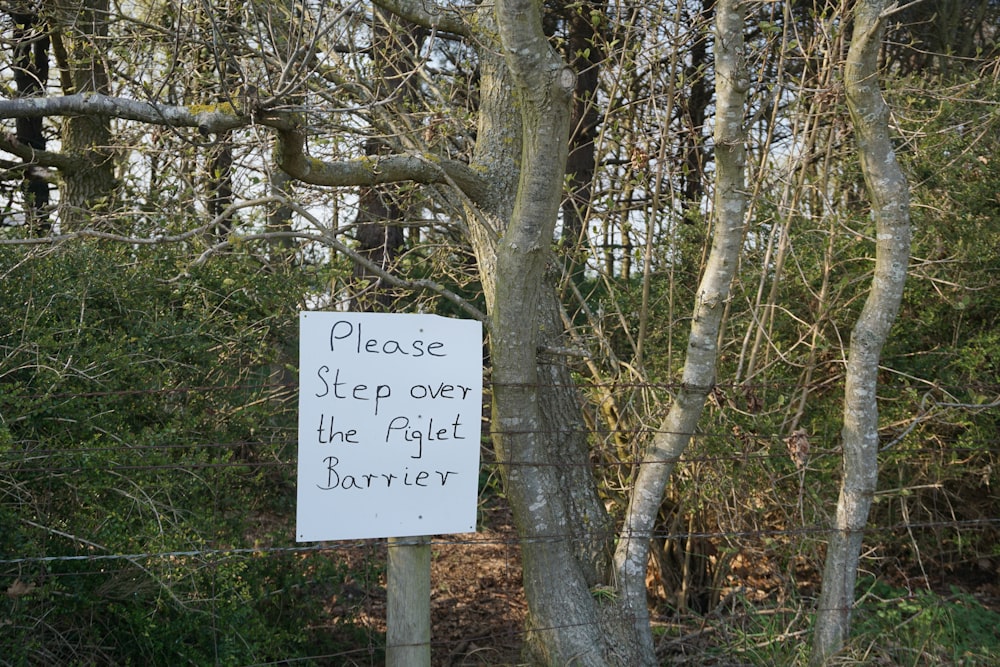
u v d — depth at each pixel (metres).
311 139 4.73
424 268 6.27
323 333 2.72
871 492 3.57
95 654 3.30
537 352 3.52
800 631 3.99
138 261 4.37
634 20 5.19
